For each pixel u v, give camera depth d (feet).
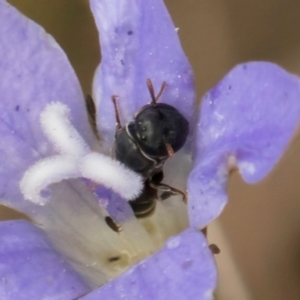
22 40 0.19
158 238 0.19
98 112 0.19
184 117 0.18
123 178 0.18
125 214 0.19
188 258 0.17
